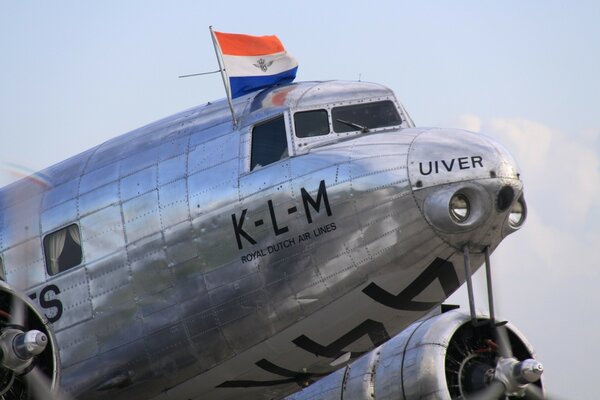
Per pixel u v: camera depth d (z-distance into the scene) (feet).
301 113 151.43
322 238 145.59
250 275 147.95
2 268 160.66
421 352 151.23
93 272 155.12
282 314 147.95
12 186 164.96
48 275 157.89
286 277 146.92
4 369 140.67
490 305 147.64
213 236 149.48
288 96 153.28
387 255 144.36
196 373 152.87
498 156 143.43
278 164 148.87
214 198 150.00
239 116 154.10
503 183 142.20
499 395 147.95
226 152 151.84
